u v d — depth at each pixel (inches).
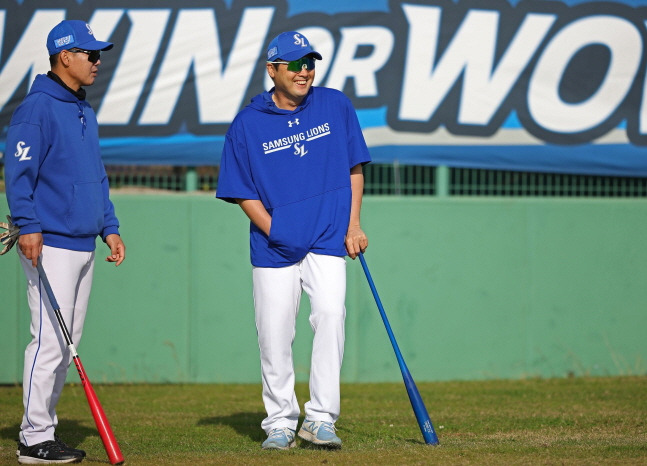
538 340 1123.9
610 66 1107.3
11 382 1093.1
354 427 759.7
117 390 1044.5
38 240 590.2
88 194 617.3
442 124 1105.4
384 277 1109.7
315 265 631.8
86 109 631.8
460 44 1101.1
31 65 1085.8
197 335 1106.1
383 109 1101.1
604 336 1128.2
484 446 634.2
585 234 1127.0
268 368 640.4
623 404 893.8
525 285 1122.7
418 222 1112.8
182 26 1093.1
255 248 642.2
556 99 1108.5
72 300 614.2
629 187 1144.2
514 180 1135.6
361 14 1094.4
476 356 1117.7
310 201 633.0
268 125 638.5
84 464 583.5
